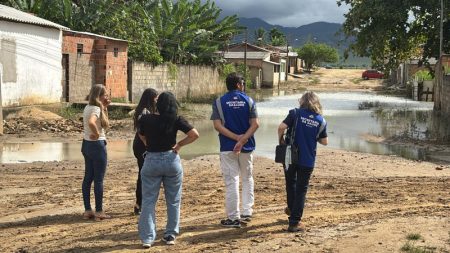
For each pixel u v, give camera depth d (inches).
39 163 500.1
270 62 2431.1
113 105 953.5
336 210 335.9
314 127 276.4
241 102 286.0
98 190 308.7
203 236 275.0
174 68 1409.9
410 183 436.5
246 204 298.8
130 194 381.1
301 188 279.6
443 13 1347.2
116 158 543.5
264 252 243.4
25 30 837.8
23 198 362.0
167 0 1577.3
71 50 992.2
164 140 250.8
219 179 444.1
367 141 729.6
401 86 2388.0
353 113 1176.8
